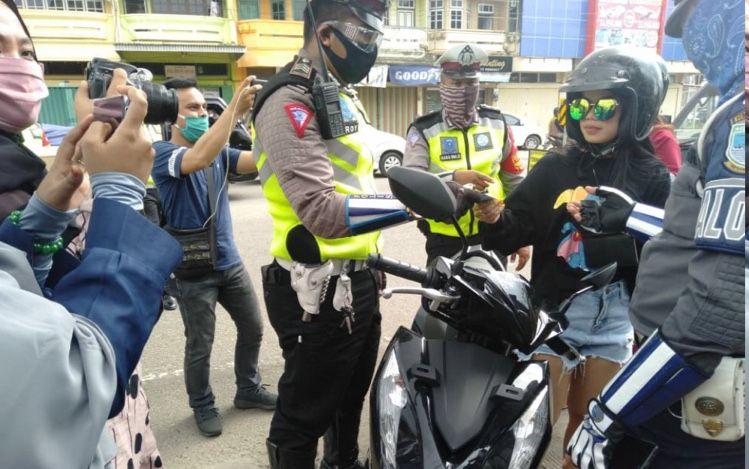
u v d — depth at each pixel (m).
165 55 14.31
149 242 0.91
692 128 1.09
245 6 14.88
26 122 1.11
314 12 1.68
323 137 1.62
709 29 0.98
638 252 1.86
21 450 0.67
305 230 1.68
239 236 6.62
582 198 1.86
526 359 1.56
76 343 0.75
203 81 14.78
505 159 3.12
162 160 2.45
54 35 12.94
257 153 1.76
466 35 16.73
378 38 1.74
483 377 1.43
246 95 2.11
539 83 16.20
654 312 1.23
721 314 0.98
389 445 1.34
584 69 1.82
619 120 1.80
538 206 1.99
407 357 1.52
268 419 2.84
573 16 13.54
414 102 17.25
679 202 1.19
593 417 1.26
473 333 1.58
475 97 2.89
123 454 1.28
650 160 1.85
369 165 1.77
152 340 3.75
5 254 0.81
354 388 2.05
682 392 1.08
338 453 2.14
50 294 0.96
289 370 1.82
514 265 4.38
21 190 1.06
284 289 1.78
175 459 2.53
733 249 0.94
